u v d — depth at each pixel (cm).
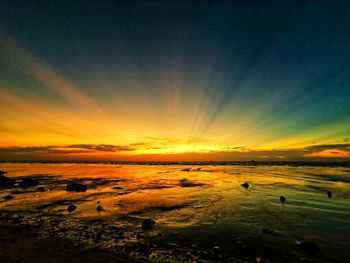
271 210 998
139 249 595
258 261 527
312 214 929
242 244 627
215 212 977
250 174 3014
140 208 1058
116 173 3247
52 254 559
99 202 1185
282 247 604
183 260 535
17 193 1469
